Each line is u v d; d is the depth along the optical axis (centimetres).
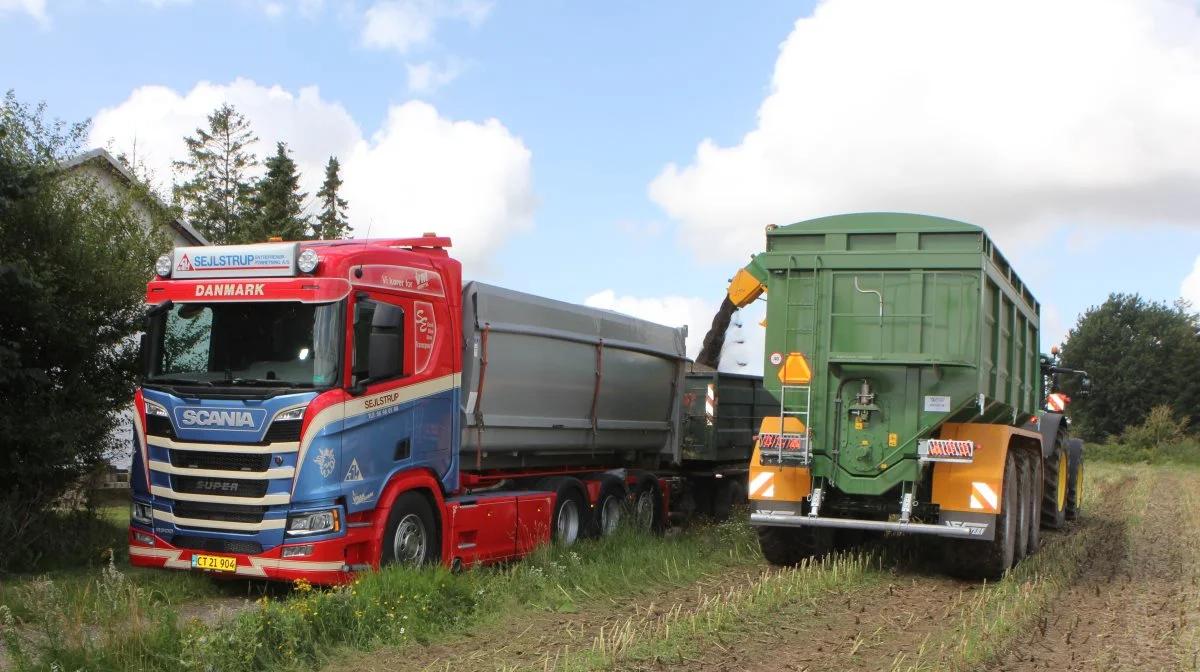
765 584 984
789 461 1066
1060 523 1705
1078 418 7131
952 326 1026
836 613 894
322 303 888
